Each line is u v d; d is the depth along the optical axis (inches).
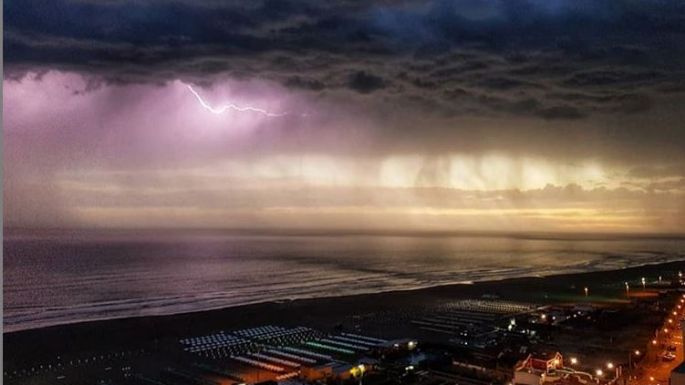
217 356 2137.1
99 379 1803.6
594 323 2396.7
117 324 2898.6
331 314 3196.4
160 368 1947.6
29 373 1898.4
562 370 1502.2
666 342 1815.9
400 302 3661.4
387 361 1836.9
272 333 2618.1
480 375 1635.1
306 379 1654.8
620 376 1417.3
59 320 3070.9
